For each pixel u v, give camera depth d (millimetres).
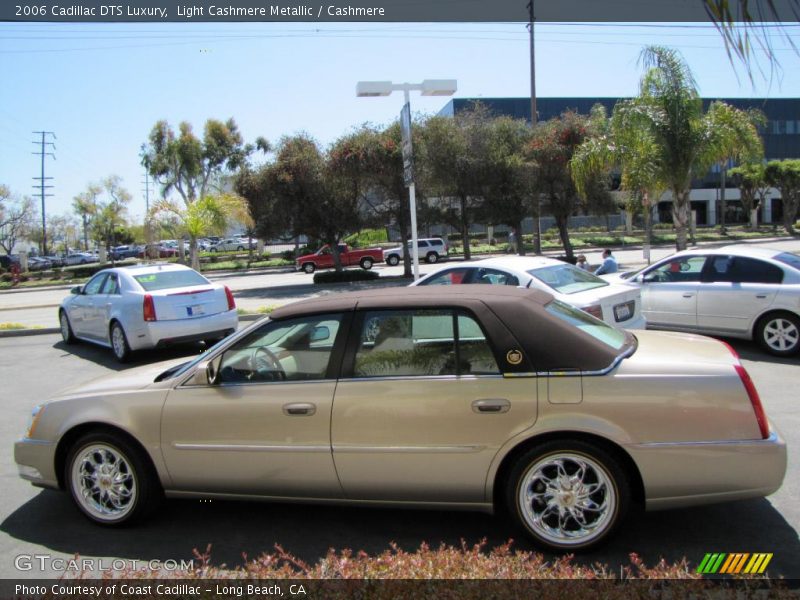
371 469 3842
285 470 3969
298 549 3941
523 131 27016
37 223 72188
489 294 3998
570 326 3830
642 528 3982
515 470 3666
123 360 10305
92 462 4359
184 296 9992
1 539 4215
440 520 4246
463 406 3701
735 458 3502
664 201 65250
